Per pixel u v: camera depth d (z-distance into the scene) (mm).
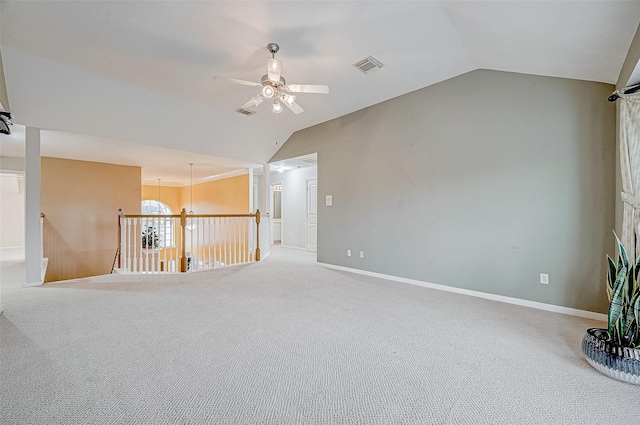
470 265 3734
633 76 2248
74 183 6508
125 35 2924
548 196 3180
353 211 5160
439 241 4027
